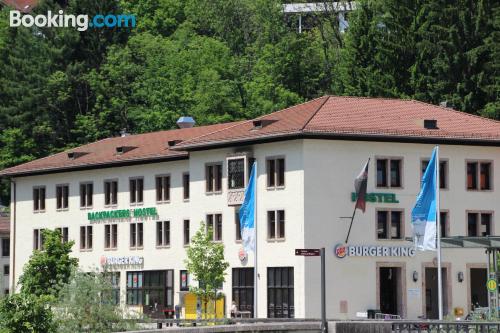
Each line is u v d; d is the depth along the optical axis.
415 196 117.81
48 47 194.88
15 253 148.88
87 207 140.25
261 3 194.88
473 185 120.62
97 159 138.88
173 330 67.38
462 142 119.50
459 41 156.50
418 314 116.50
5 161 187.75
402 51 162.88
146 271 132.75
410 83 161.25
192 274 117.69
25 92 190.75
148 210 132.75
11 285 148.62
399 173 117.56
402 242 116.69
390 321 75.69
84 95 192.62
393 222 117.00
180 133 137.62
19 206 148.88
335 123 115.88
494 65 154.38
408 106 123.25
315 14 194.62
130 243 135.00
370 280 115.19
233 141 119.56
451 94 156.62
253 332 73.50
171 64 187.75
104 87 188.88
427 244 103.00
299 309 113.31
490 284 92.56
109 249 137.12
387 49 163.25
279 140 116.19
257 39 194.38
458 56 156.00
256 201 113.62
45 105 191.38
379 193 116.38
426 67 160.25
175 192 129.75
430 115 121.94
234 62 189.50
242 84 182.38
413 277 116.62
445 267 117.50
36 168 145.62
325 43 189.88
